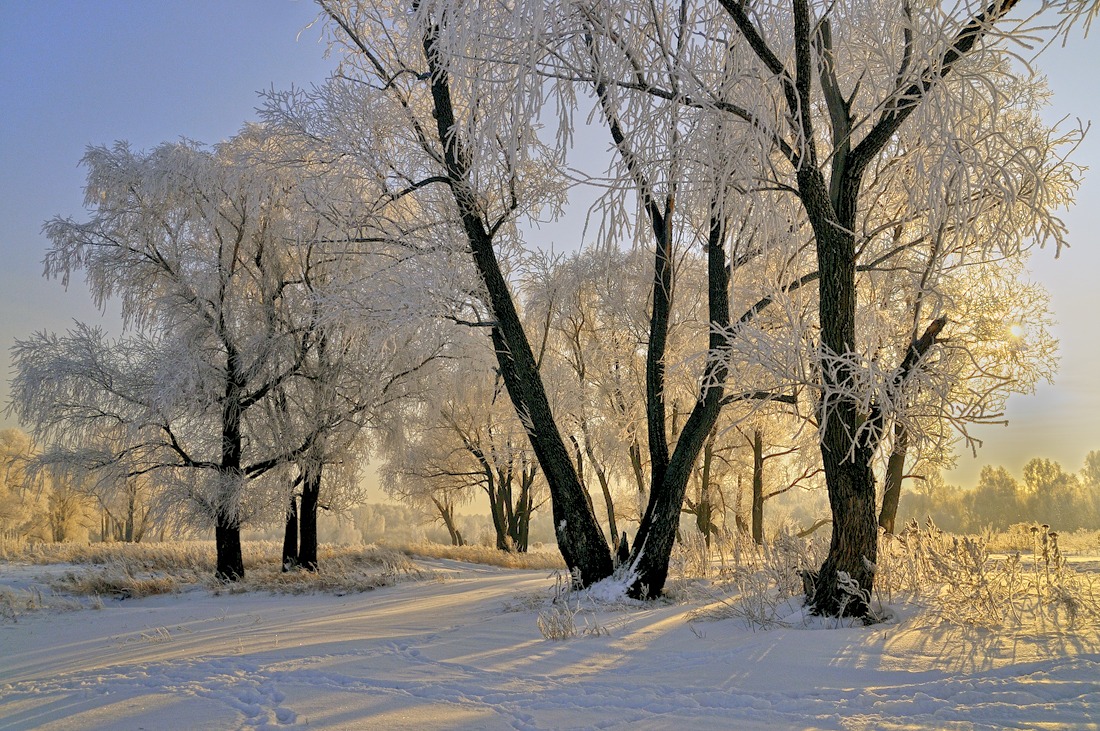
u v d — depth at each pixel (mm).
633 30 6516
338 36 12680
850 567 6801
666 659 5609
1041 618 5965
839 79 8336
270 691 4801
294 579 16766
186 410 17094
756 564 9375
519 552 30828
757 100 6887
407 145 12367
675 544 13523
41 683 5484
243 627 9148
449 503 39344
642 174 6641
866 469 6891
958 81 6273
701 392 10125
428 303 11586
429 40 9992
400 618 9359
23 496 46875
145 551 22984
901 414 6422
